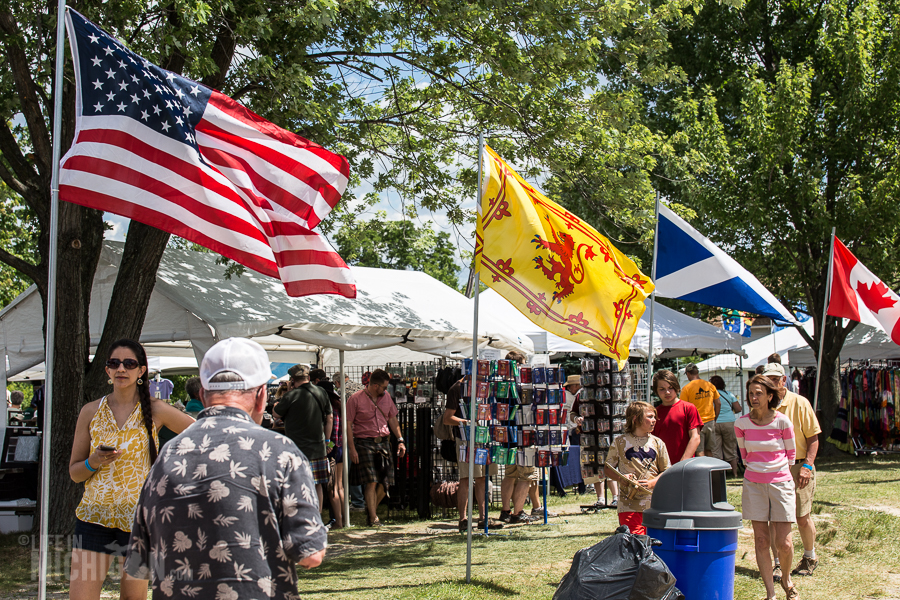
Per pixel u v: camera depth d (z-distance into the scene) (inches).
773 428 245.8
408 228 562.3
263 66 341.4
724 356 948.6
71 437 314.3
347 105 486.3
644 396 606.5
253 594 98.3
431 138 486.6
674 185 792.9
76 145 207.0
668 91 880.3
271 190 245.8
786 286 810.8
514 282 279.4
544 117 456.1
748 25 845.2
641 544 189.5
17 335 414.0
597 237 296.0
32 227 525.0
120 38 307.1
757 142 740.0
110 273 391.5
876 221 717.3
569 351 616.4
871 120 746.2
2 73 324.2
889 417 754.2
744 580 277.0
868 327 829.2
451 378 431.5
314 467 375.9
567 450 403.5
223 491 100.0
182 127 225.9
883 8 790.5
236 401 108.8
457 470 478.3
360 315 408.2
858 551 317.7
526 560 311.9
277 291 402.9
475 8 407.8
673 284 377.4
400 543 363.9
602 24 434.0
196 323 350.3
